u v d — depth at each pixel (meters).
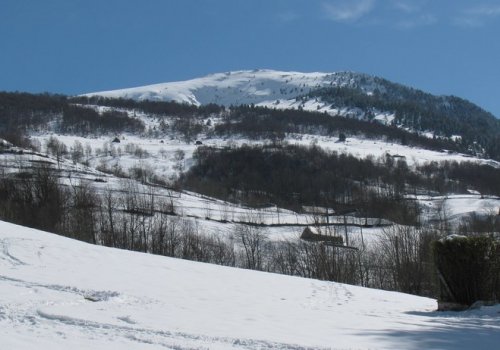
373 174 130.88
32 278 14.69
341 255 46.56
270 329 9.62
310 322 10.79
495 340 9.44
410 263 41.44
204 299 13.84
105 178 83.50
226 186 115.31
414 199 87.19
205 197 91.94
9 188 52.84
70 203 54.50
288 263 48.88
